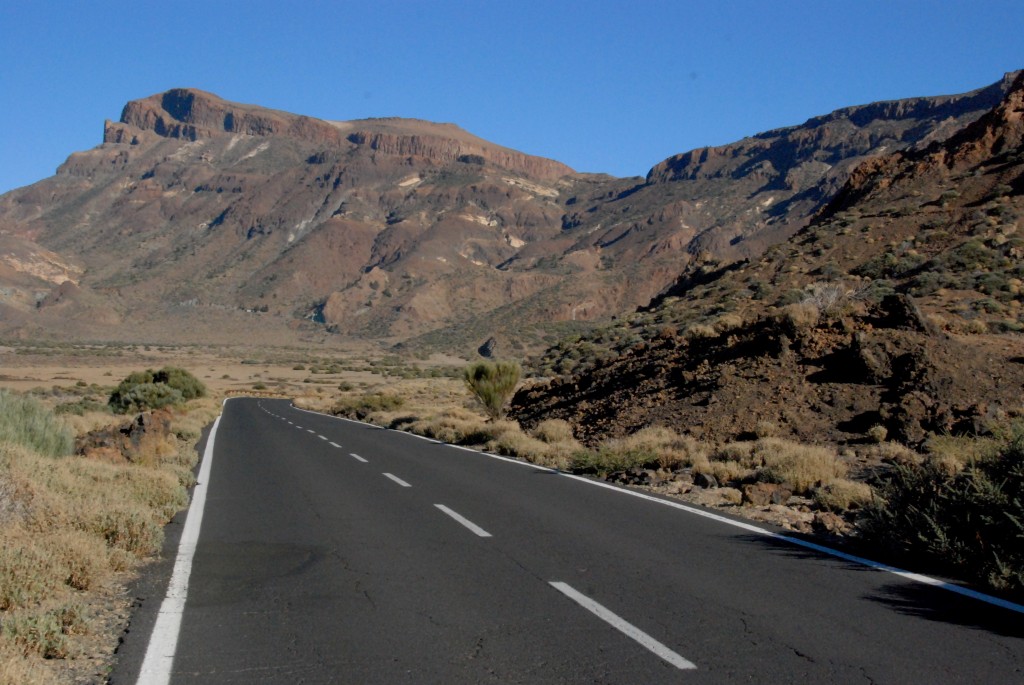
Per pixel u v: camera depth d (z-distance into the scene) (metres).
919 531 7.59
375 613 6.03
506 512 10.49
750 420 16.59
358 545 8.48
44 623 5.10
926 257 39.69
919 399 14.85
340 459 17.47
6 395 13.30
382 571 7.34
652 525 9.55
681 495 11.98
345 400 45.72
